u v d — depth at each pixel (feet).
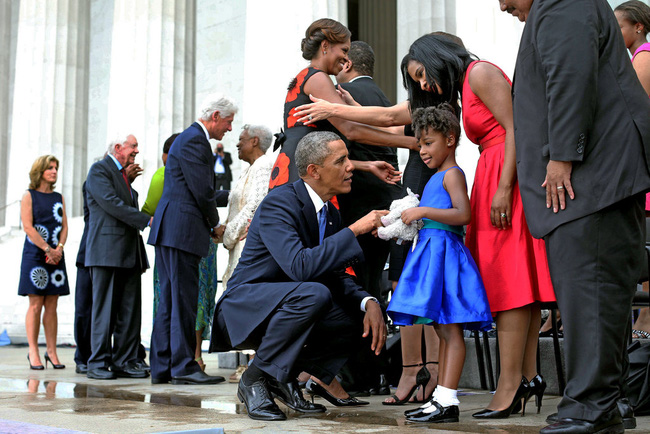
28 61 49.19
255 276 10.23
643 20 11.64
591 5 7.50
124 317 18.24
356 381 12.87
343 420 9.35
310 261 9.66
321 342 10.20
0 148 59.88
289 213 10.17
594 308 7.41
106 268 17.87
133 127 37.47
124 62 38.37
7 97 61.31
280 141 12.78
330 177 10.27
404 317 9.52
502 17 20.95
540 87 8.00
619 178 7.38
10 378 17.72
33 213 21.67
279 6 27.81
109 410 10.66
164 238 15.64
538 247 9.17
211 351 10.74
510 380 9.34
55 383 16.12
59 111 48.75
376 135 12.35
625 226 7.52
